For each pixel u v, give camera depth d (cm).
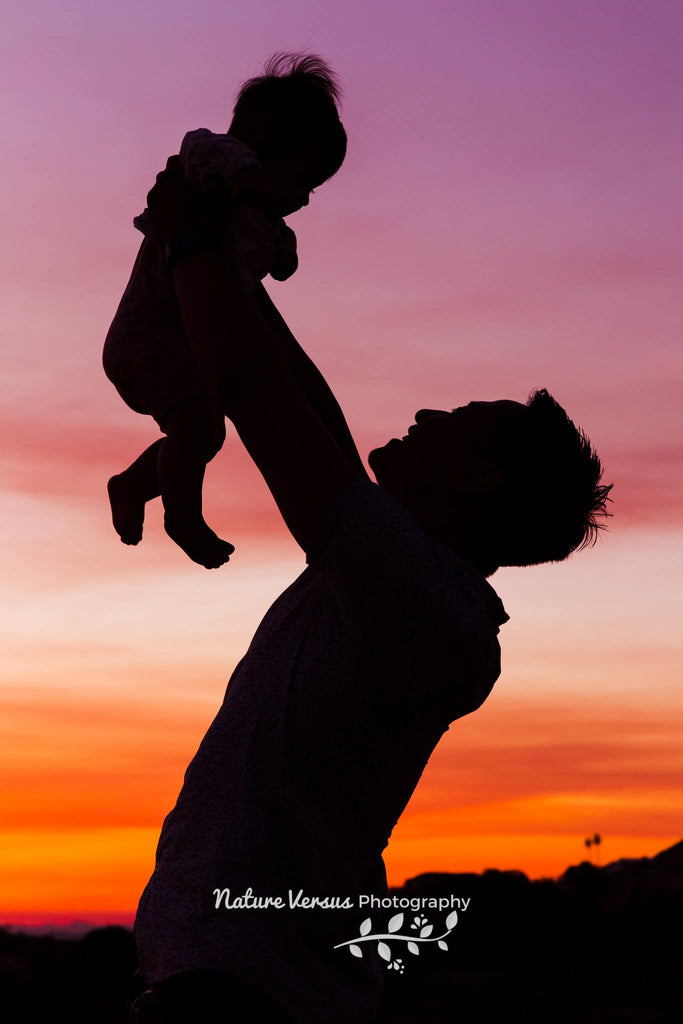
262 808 166
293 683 169
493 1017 4356
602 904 8325
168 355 218
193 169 168
